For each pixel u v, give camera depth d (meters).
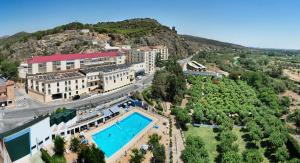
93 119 118.94
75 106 140.50
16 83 190.12
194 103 154.12
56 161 85.19
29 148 88.75
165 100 166.50
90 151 85.19
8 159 82.12
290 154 102.00
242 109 142.25
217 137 117.12
